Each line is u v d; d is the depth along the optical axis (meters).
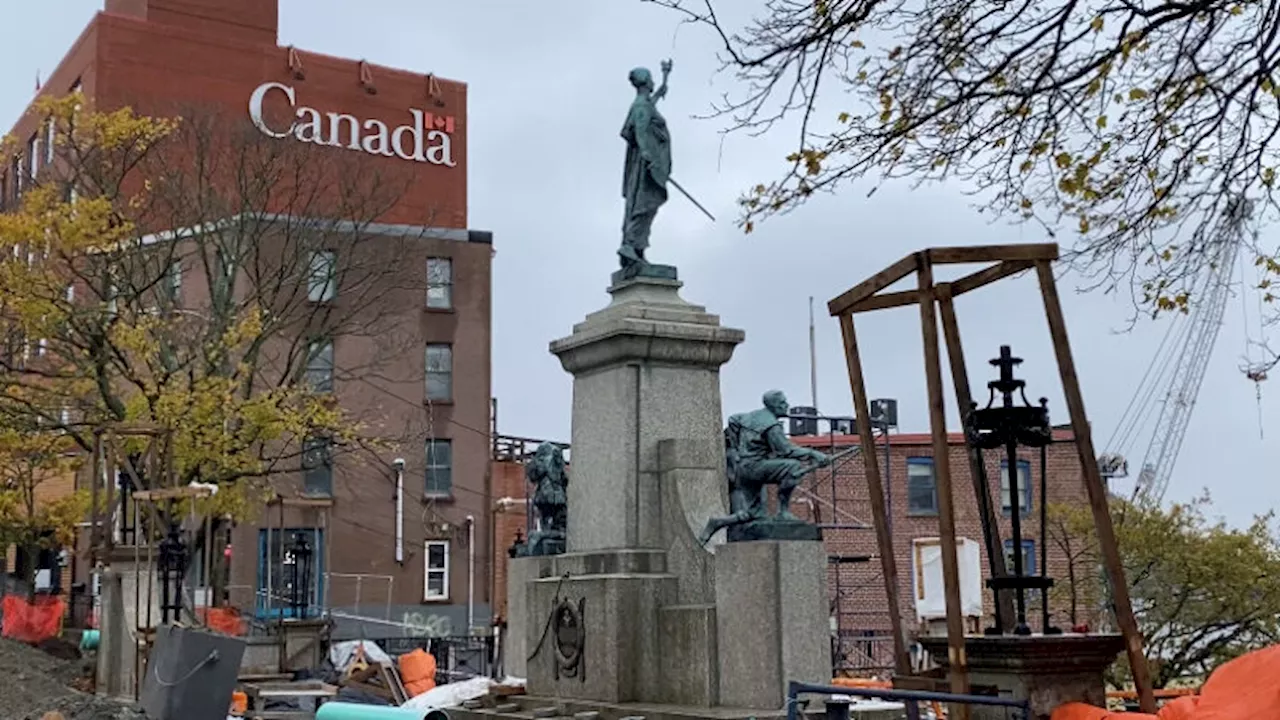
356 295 42.00
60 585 43.53
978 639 7.55
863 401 8.74
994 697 6.61
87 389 27.73
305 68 49.25
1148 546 24.88
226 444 25.98
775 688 11.62
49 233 25.59
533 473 16.80
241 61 48.25
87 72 46.28
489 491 47.91
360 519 45.12
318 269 35.25
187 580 29.94
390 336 40.84
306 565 31.62
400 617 45.28
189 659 14.34
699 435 14.27
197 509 25.88
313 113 48.78
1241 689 6.12
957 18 9.25
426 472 47.12
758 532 12.01
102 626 19.52
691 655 12.54
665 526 13.78
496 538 48.09
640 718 12.22
